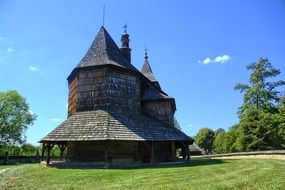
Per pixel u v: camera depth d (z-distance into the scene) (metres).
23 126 48.81
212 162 25.12
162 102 30.38
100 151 24.14
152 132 25.00
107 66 26.58
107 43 29.03
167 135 25.83
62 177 15.88
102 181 14.34
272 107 44.75
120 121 24.38
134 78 28.66
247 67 46.69
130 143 25.53
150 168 19.83
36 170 20.02
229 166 20.28
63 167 21.31
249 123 43.34
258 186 11.68
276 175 14.72
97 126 23.33
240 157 35.59
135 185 12.86
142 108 30.70
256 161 24.48
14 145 48.16
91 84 26.66
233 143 54.47
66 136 22.67
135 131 23.81
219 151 73.25
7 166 27.25
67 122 24.58
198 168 19.09
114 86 26.67
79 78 27.17
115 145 24.50
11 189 12.71
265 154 31.25
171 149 28.89
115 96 26.47
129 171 17.77
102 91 26.14
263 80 45.69
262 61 45.84
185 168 19.27
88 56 28.16
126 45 36.03
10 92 47.28
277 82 45.22
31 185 13.68
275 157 29.47
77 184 13.70
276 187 11.31
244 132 43.84
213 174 15.88
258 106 45.31
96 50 28.45
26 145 49.84
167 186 12.30
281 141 41.19
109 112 25.16
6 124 46.97
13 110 47.38
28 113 49.38
